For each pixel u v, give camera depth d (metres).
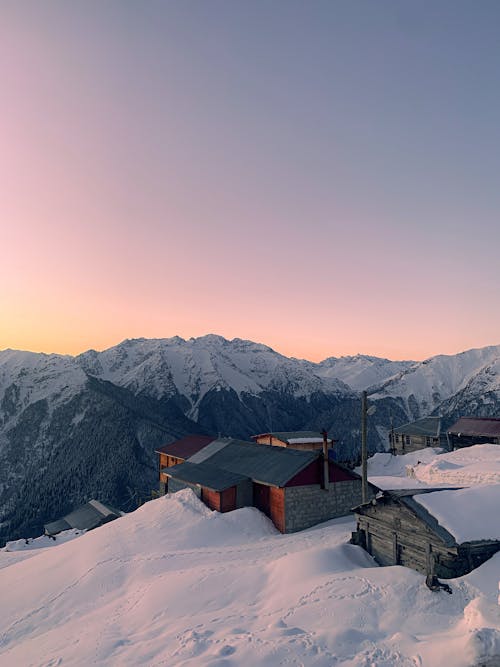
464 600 14.85
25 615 21.98
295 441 61.16
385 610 14.88
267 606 16.95
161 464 61.75
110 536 30.89
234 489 34.28
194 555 26.16
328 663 11.16
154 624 17.06
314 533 28.47
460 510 18.50
